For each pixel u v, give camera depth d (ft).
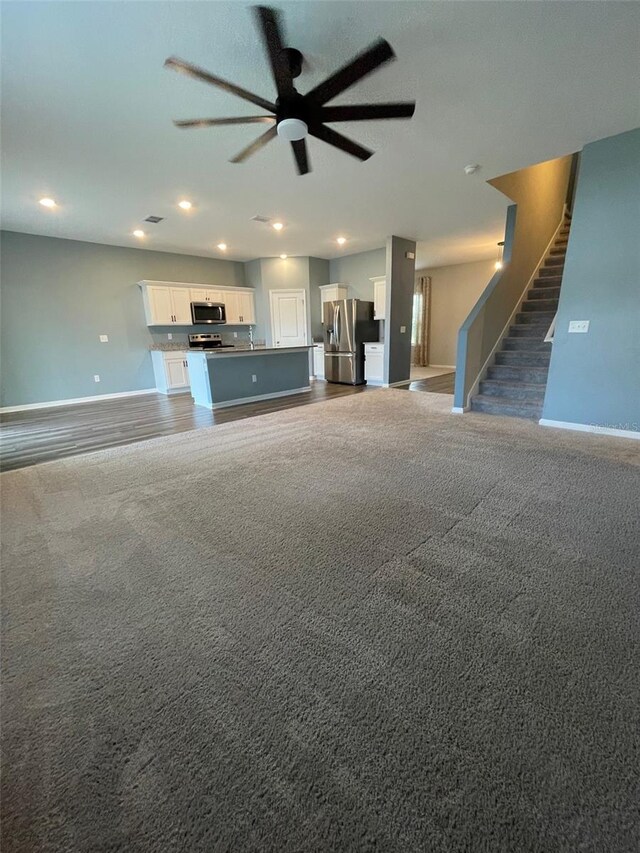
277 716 3.59
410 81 7.70
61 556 6.26
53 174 11.39
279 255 24.79
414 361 32.45
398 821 2.79
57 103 7.97
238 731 3.46
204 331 25.08
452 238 20.84
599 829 2.70
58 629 4.74
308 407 17.31
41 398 19.34
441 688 3.80
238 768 3.16
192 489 8.71
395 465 9.77
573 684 3.79
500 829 2.72
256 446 11.71
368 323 24.04
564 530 6.59
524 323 17.47
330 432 12.99
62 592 5.41
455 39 6.59
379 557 5.99
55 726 3.56
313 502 7.90
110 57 6.72
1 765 3.24
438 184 13.01
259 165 11.00
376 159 11.01
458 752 3.22
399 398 18.98
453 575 5.51
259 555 6.15
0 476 9.85
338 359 24.23
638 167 9.99
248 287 26.32
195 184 12.36
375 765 3.15
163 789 3.03
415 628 4.57
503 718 3.49
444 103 8.48
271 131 7.33
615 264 10.77
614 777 3.00
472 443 11.35
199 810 2.89
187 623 4.78
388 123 9.20
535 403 14.12
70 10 5.72
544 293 17.76
